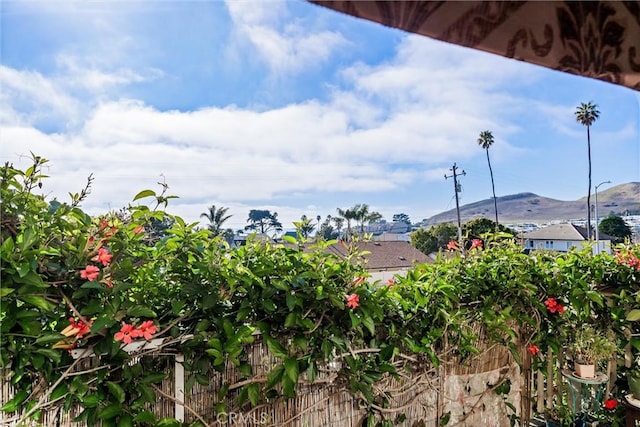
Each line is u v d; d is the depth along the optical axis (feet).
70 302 4.04
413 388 6.42
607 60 2.61
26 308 3.88
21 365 3.82
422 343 6.20
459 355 6.87
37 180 4.25
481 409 7.13
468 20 2.33
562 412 8.21
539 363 8.22
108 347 4.15
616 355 8.34
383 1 2.19
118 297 4.22
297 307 5.21
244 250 5.40
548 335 7.67
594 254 8.49
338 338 5.43
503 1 2.41
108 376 4.41
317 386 5.70
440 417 6.68
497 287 7.11
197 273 4.91
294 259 5.46
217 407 4.98
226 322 4.82
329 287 5.37
